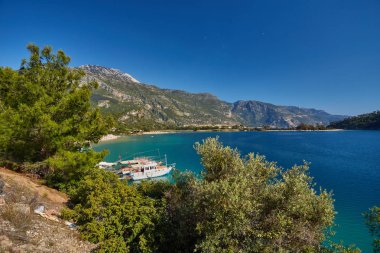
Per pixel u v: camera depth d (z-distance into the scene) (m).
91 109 22.03
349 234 23.34
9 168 18.83
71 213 12.33
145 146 111.12
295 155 80.12
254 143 123.25
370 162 64.94
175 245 11.92
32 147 18.98
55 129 17.94
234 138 159.62
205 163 12.62
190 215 11.72
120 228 11.19
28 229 9.64
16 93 19.83
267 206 10.76
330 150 92.62
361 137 157.38
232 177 10.67
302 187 10.79
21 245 8.19
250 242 9.77
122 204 12.17
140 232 11.62
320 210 10.94
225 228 9.36
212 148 12.72
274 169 12.40
